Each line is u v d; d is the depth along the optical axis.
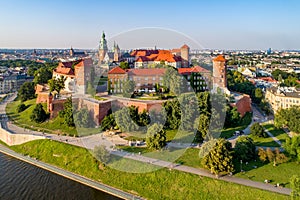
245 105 129.38
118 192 69.06
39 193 71.31
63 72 138.50
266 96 150.38
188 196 64.44
